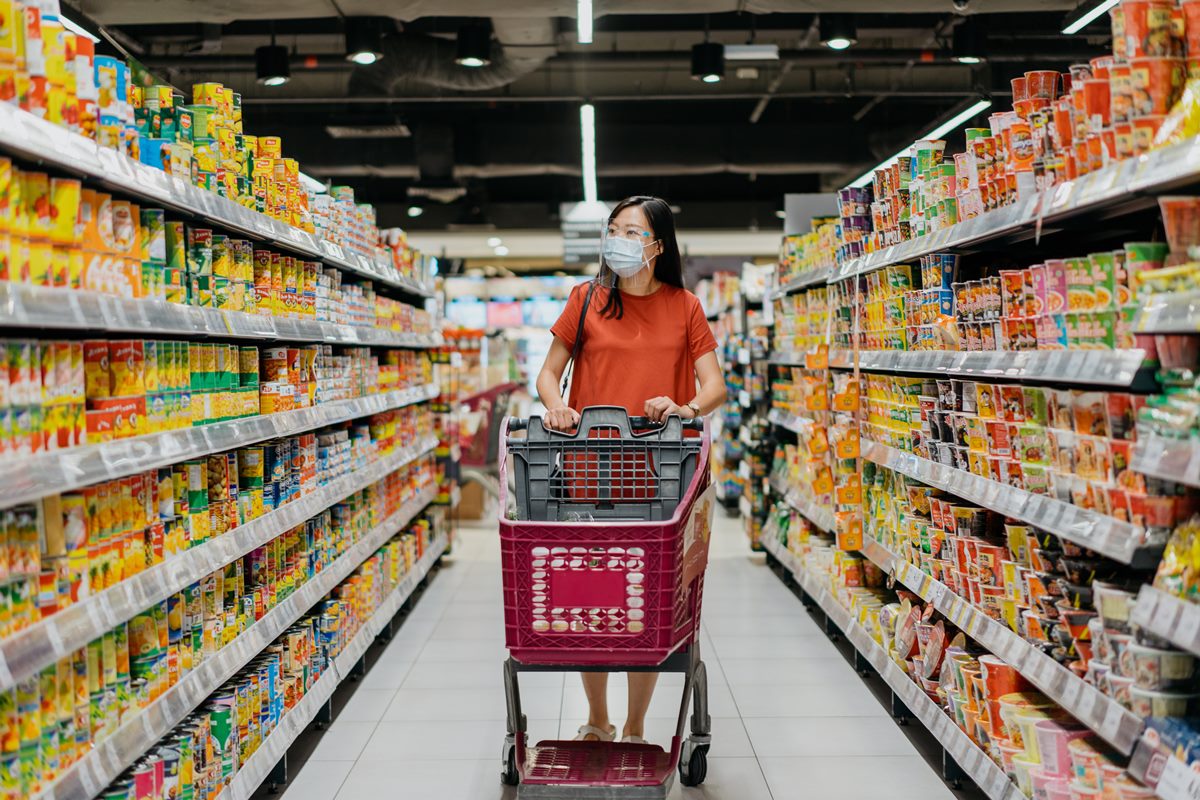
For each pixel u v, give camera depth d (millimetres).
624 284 3332
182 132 2775
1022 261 3484
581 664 2742
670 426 2902
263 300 3469
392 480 5582
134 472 2238
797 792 3277
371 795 3285
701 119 15727
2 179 1799
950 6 8148
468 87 10562
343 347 4742
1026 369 2588
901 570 3867
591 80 12234
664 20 11164
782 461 6887
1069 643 2467
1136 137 2064
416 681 4586
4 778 1871
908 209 3939
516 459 2916
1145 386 2123
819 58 10609
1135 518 2117
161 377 2566
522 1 7953
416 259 6594
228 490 3033
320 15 8062
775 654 4977
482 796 3271
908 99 14047
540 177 18188
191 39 10203
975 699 3023
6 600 1853
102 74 2289
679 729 2826
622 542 2521
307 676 3779
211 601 2885
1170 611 1883
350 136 14406
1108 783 2209
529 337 18031
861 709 4129
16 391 1862
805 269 5973
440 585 6660
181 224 2758
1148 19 2041
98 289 2197
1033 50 10367
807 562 5738
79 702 2127
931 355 3480
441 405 7527
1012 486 2828
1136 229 2811
